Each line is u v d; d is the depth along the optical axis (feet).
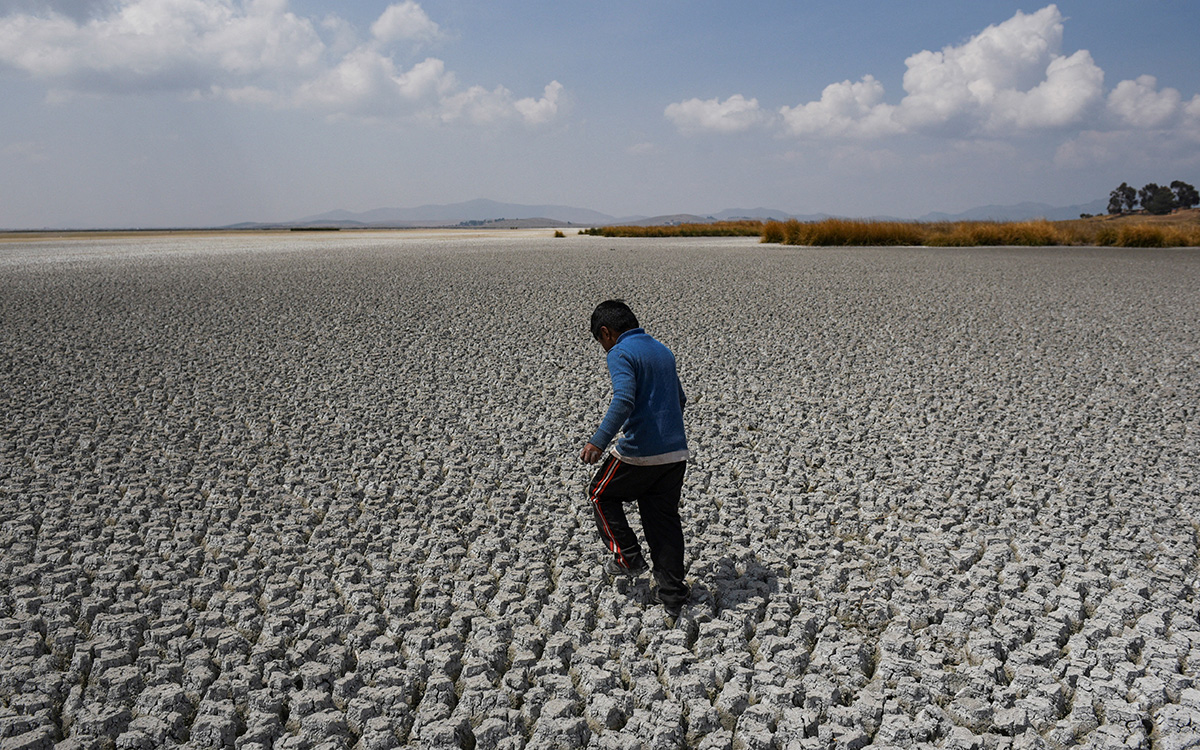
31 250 112.57
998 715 9.11
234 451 19.61
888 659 10.29
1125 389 26.30
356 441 20.45
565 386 26.61
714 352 32.19
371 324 39.22
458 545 14.26
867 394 25.62
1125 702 9.30
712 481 17.49
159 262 81.35
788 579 12.80
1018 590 12.51
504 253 98.43
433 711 9.07
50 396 24.68
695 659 10.48
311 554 13.53
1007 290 52.60
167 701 9.21
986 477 18.03
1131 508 15.94
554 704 9.13
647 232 194.39
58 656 10.28
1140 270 66.74
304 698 9.30
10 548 13.69
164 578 12.65
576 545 14.11
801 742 8.54
